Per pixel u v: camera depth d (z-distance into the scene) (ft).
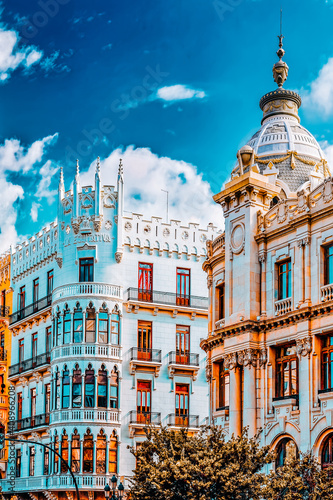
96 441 204.44
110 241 216.54
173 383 217.77
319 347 130.00
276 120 180.55
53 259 229.45
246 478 118.52
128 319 215.31
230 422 143.84
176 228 228.84
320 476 116.98
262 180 148.25
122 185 219.41
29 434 231.09
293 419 132.05
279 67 187.01
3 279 267.59
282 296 140.56
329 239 130.93
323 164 173.78
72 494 203.21
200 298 227.20
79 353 208.85
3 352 260.42
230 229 152.05
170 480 121.29
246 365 141.69
